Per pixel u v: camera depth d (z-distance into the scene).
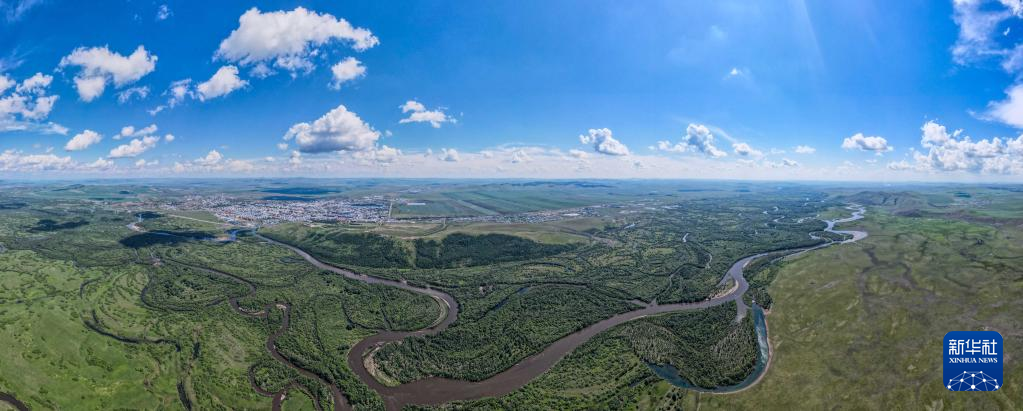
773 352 179.38
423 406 149.12
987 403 131.12
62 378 154.38
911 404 136.88
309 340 192.75
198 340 187.88
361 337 197.00
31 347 169.75
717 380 160.50
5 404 140.25
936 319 181.75
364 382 162.00
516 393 154.88
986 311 182.50
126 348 177.88
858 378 152.25
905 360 157.12
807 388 151.25
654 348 183.25
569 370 169.12
